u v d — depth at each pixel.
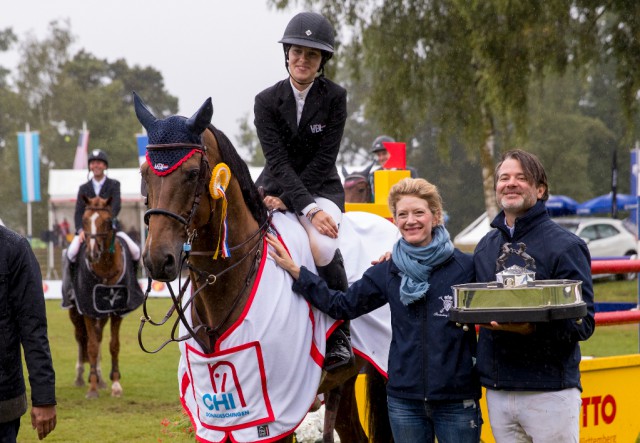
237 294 5.14
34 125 66.88
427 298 4.97
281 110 5.83
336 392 6.49
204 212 4.88
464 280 4.99
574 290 4.45
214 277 5.02
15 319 4.86
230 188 5.16
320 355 5.40
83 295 11.91
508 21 22.88
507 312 4.39
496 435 4.84
